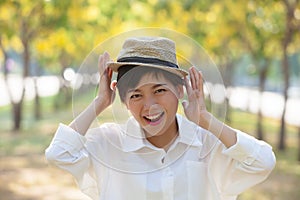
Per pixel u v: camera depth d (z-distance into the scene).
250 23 13.87
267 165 2.39
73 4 13.29
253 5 13.34
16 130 16.41
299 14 12.29
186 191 2.38
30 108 25.55
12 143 13.51
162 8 13.34
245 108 24.86
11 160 10.91
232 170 2.44
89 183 2.46
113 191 2.40
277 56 17.25
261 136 15.05
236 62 24.30
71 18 13.80
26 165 10.31
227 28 14.73
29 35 15.55
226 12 13.76
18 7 13.31
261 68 15.41
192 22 14.48
